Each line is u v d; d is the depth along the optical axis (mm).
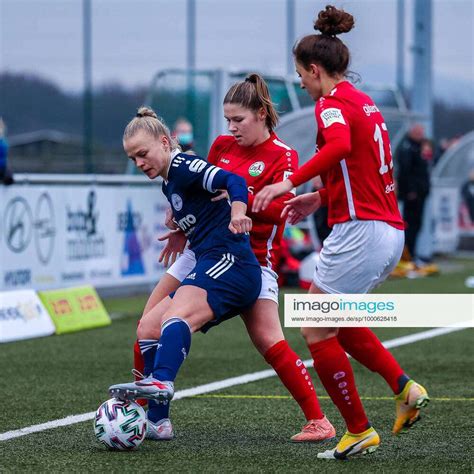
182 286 15758
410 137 50469
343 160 15227
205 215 15961
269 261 16875
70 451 15945
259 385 22297
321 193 16562
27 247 34656
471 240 68062
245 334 30797
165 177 16062
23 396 20922
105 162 73562
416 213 50750
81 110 74562
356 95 15336
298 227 49656
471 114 75375
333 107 14984
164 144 15961
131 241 40344
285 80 50000
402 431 15977
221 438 17031
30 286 34875
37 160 74812
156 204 41969
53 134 74938
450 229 65312
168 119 56688
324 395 21266
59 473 14453
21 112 76250
